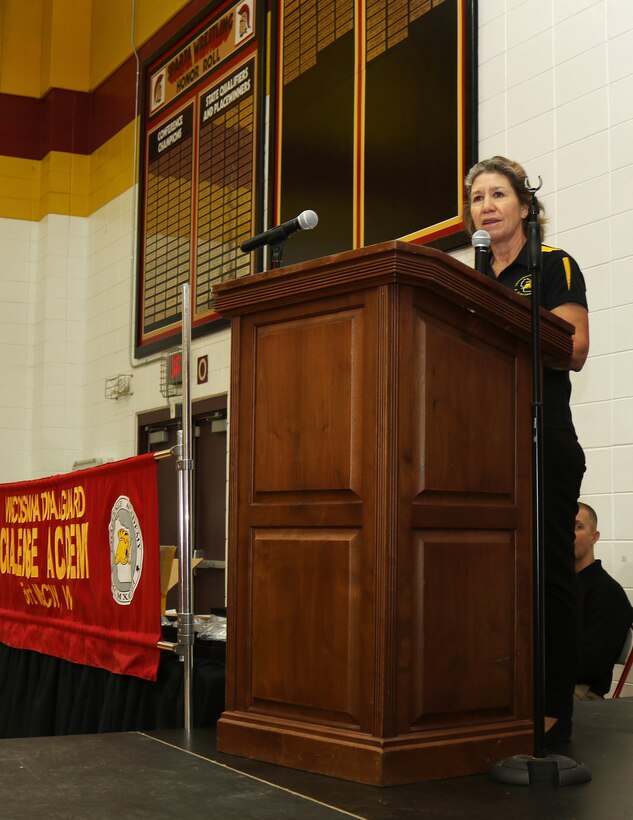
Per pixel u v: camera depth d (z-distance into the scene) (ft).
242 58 21.68
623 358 12.67
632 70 12.91
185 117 23.89
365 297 6.16
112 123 27.84
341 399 6.24
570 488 7.31
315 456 6.36
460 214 15.30
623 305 12.75
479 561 6.44
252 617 6.73
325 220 18.44
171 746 7.02
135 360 25.73
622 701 9.77
